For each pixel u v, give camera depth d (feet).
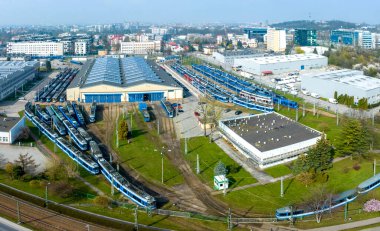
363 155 410.31
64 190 342.03
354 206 324.39
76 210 307.99
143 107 600.80
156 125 533.96
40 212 307.99
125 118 564.71
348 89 646.74
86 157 401.49
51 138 472.85
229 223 289.74
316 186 348.38
